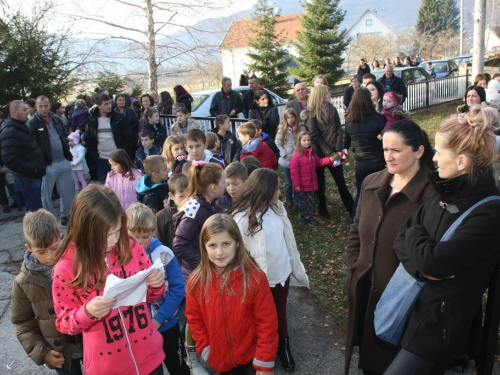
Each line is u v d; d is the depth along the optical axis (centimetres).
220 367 239
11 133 530
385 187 247
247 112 845
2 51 1234
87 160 771
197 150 404
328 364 314
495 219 185
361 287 259
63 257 196
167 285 263
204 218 298
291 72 3216
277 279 289
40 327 235
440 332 199
